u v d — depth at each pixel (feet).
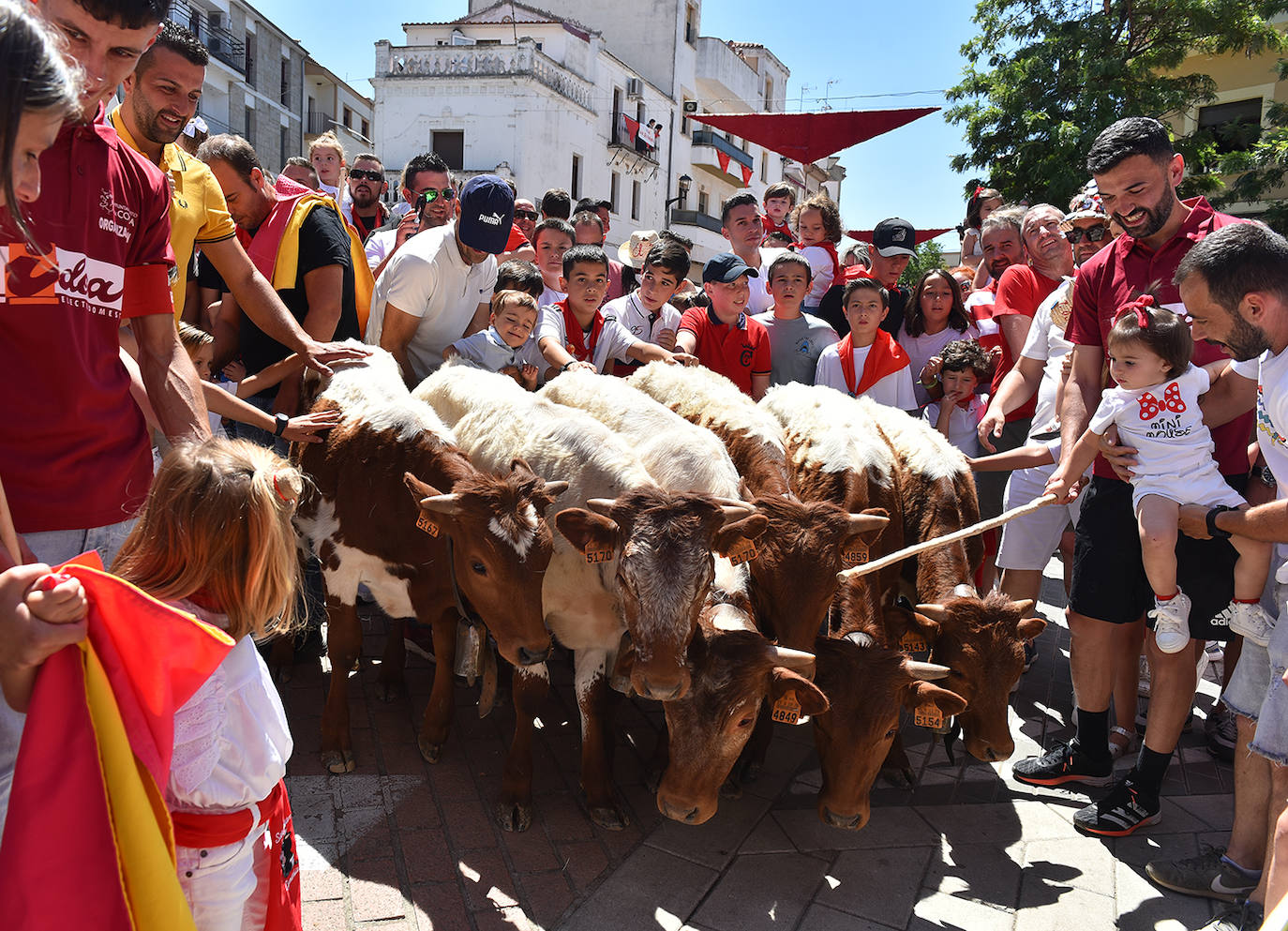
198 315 18.12
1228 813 13.58
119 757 5.58
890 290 22.79
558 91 99.55
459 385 14.53
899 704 11.54
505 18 107.55
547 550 11.37
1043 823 13.32
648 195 119.85
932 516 14.90
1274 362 10.23
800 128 39.58
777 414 16.14
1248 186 61.46
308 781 13.00
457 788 13.08
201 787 6.17
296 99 113.60
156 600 5.72
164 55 10.91
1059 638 21.63
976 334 21.49
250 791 6.41
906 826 13.08
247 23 102.22
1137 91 58.03
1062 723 16.99
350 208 28.22
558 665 18.37
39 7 7.43
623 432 13.80
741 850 12.16
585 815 12.69
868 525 12.48
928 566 14.16
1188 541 11.95
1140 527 12.00
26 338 7.43
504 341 17.25
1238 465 12.92
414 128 100.32
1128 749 15.56
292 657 16.44
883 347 19.12
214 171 15.67
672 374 16.46
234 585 6.39
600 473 12.50
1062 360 15.81
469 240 16.89
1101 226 18.31
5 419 7.45
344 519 13.25
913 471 15.46
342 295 17.08
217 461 6.35
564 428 13.01
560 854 11.73
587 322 19.19
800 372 20.43
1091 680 14.11
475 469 12.81
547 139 99.40
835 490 14.08
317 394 15.19
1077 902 11.39
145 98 11.15
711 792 10.74
